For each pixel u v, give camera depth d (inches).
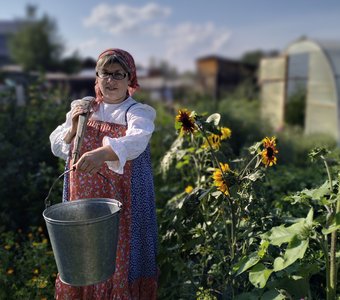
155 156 165.6
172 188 130.9
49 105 181.9
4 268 99.3
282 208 105.4
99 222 63.3
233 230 81.7
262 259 77.3
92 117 78.4
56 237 64.1
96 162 67.2
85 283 66.8
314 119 400.2
